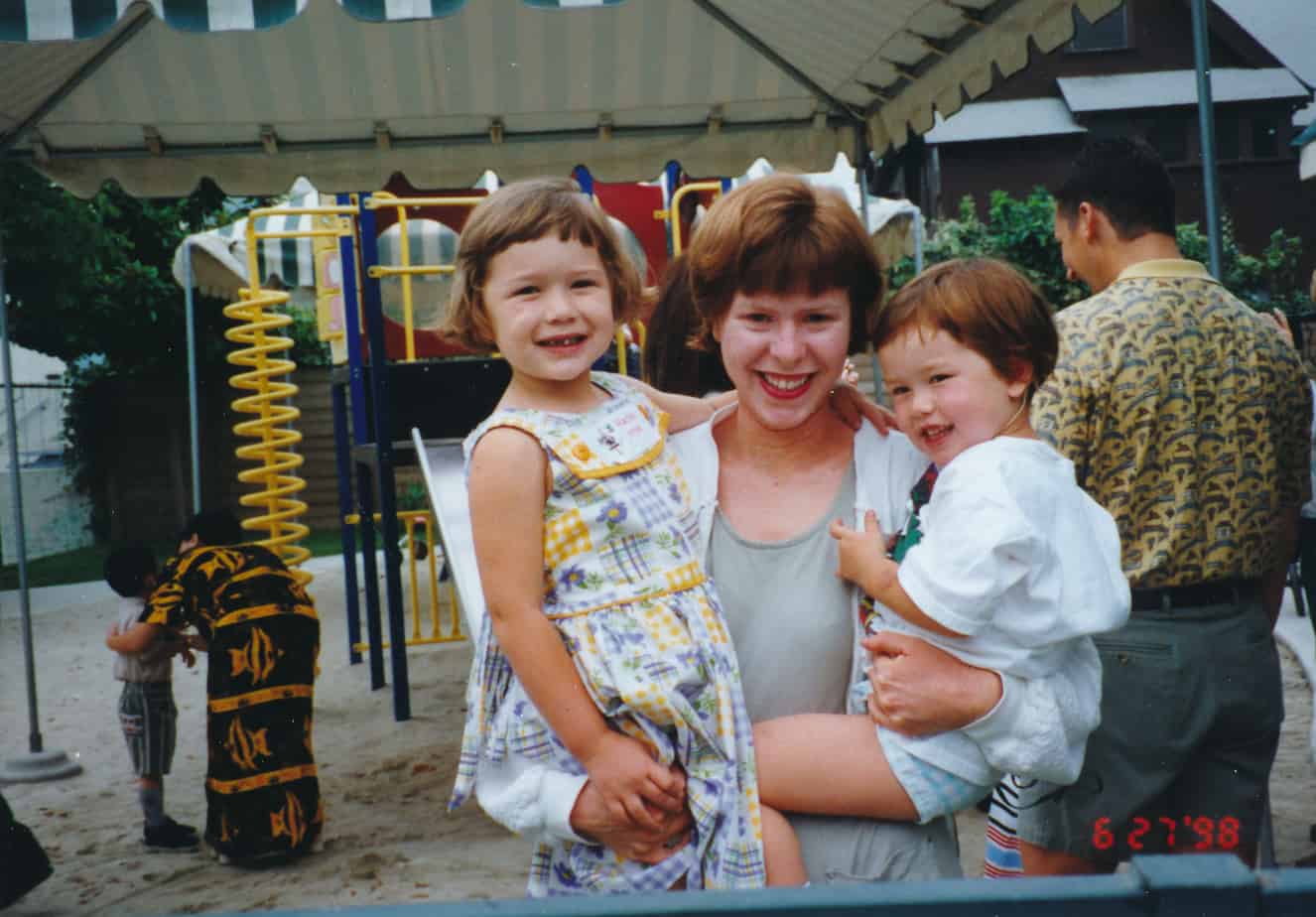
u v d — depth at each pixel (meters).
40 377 21.44
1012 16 4.98
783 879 1.85
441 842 5.09
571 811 1.83
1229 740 2.74
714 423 2.16
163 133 6.70
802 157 7.09
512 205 1.97
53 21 3.92
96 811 5.84
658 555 1.92
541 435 1.89
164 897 4.60
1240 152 23.84
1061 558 1.84
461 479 4.94
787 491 2.07
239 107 6.53
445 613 10.95
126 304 17.98
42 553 18.00
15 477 6.57
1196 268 2.85
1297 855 4.16
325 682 8.41
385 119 6.77
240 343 19.19
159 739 5.29
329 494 19.50
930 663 1.82
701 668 1.87
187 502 19.56
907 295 1.96
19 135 6.45
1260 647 2.75
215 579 5.11
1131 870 1.00
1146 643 2.67
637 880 1.85
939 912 0.97
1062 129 23.81
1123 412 2.69
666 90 6.72
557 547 1.88
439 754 6.48
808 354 1.91
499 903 1.00
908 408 1.96
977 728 1.81
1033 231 18.42
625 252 2.07
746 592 2.01
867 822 1.88
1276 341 2.85
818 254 1.88
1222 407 2.71
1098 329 2.72
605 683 1.82
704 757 1.85
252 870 4.88
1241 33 24.08
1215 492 2.69
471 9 5.82
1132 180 2.91
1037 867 2.78
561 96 6.69
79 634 10.74
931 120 6.11
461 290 2.04
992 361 1.92
